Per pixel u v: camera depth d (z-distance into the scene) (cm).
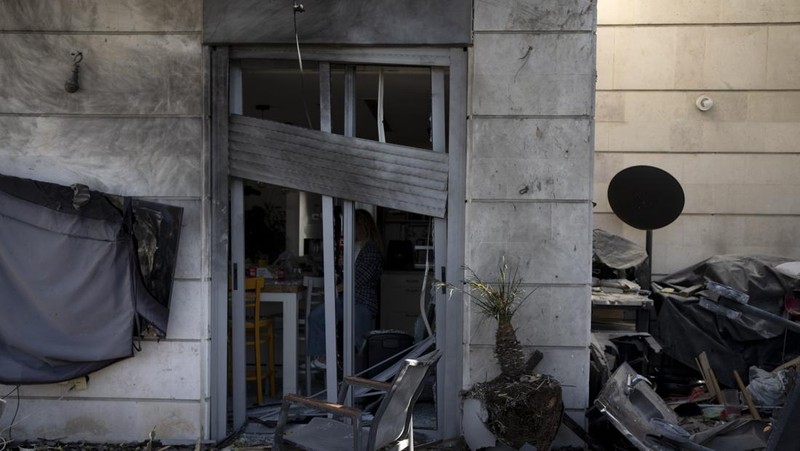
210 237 482
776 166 637
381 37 467
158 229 463
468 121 471
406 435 363
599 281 578
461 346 477
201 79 476
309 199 696
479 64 465
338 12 469
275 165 488
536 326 467
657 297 581
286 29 470
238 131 486
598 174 653
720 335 539
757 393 475
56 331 458
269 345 576
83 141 481
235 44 478
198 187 477
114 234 455
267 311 616
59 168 481
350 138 485
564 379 467
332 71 507
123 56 478
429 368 368
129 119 479
